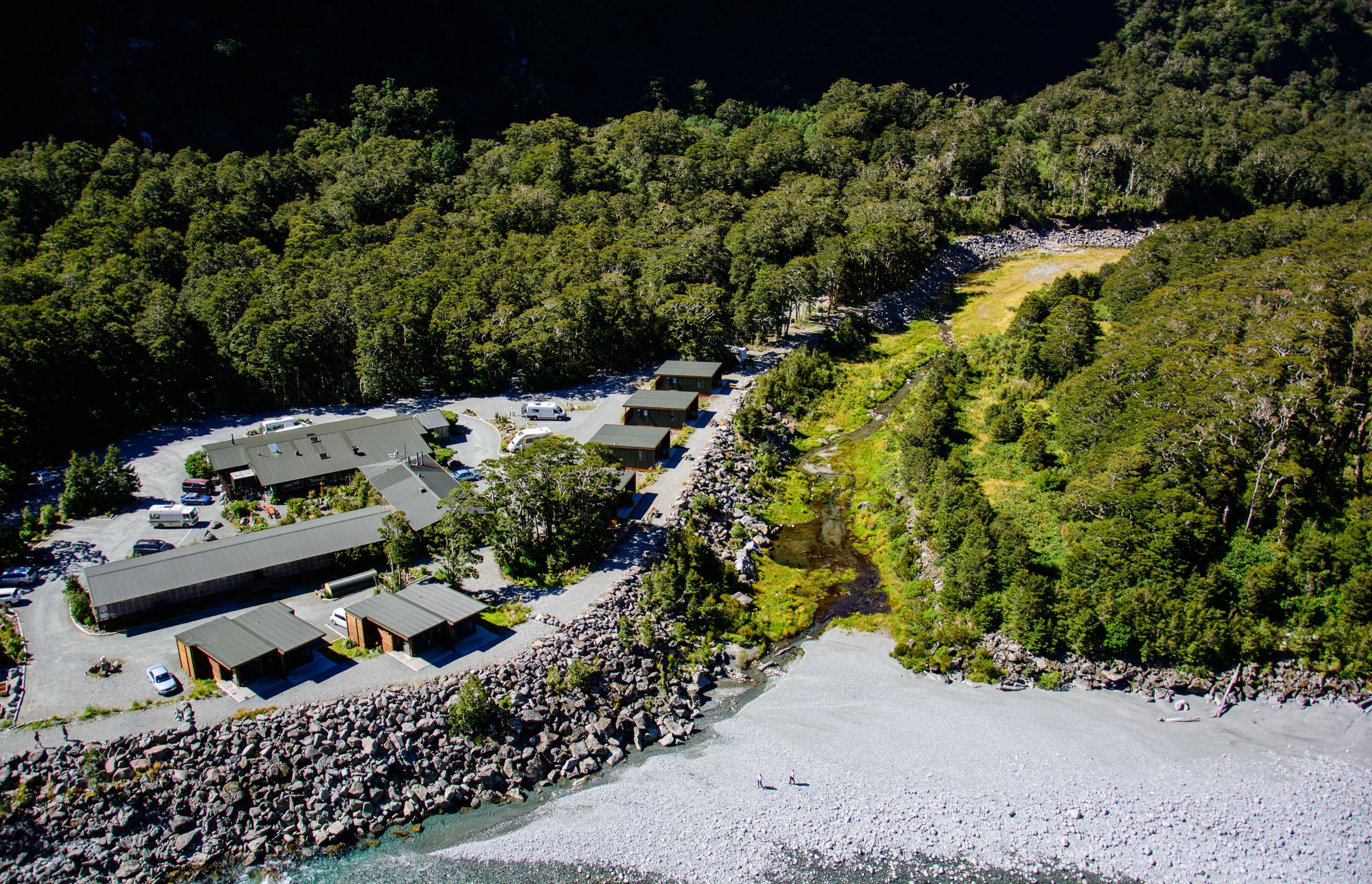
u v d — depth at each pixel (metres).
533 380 138.00
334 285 142.00
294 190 198.38
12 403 109.94
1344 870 62.72
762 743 74.31
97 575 81.50
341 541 91.06
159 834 62.81
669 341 145.75
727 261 166.25
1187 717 77.25
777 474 118.88
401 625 77.00
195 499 103.56
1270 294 123.38
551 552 92.06
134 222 168.00
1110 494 92.25
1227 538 89.81
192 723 68.75
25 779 63.38
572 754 71.88
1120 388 108.25
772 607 92.25
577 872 61.94
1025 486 106.25
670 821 66.19
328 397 135.38
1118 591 85.94
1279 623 84.31
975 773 70.75
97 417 117.62
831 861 62.81
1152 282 147.88
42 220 177.00
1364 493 93.81
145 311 131.75
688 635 85.81
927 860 62.94
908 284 182.25
